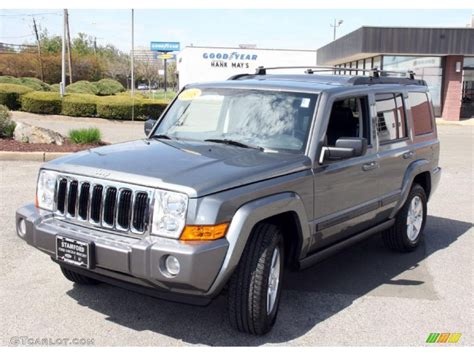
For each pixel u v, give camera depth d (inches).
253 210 151.9
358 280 218.5
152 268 143.2
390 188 231.0
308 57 1923.0
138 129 811.4
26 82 1439.5
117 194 154.1
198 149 181.5
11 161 453.7
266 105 196.4
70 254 156.4
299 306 189.9
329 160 186.5
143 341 159.6
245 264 155.7
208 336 163.8
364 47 1067.3
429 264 240.8
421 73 1138.7
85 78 2348.7
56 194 169.2
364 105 216.1
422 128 264.2
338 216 195.0
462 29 1066.1
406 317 183.3
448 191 400.8
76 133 536.7
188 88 221.3
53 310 178.2
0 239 247.3
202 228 143.6
